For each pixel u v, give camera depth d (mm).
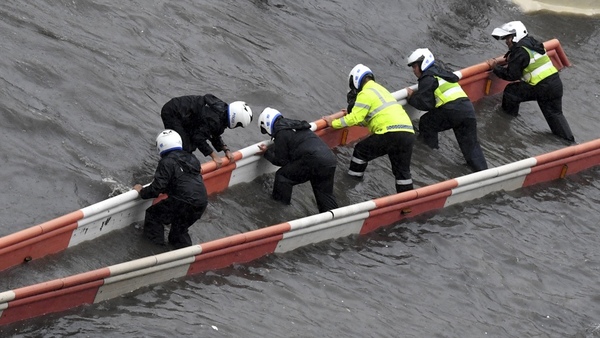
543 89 50438
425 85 45656
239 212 39906
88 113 42062
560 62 58969
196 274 35531
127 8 50562
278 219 40375
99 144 40562
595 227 45594
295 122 40062
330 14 57750
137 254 35750
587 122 54406
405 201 41844
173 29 50750
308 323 34406
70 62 44469
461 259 40719
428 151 47594
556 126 51469
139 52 47812
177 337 31734
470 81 52156
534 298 39375
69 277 31516
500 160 48438
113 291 33031
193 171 35281
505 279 40156
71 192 37438
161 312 33000
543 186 47688
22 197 36250
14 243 32656
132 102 44125
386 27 58125
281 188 40625
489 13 62500
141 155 41156
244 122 37438
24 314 30828
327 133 45406
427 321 36375
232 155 40125
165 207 35594
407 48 56781
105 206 35344
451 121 46219
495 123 51656
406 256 40188
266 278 36469
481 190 45156
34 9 47250
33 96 41469
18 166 37500
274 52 52219
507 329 37125
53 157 38719
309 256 38656
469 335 36094
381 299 37188
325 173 39688
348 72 53344
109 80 44656
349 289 37281
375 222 41312
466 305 38062
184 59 48844
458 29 59938
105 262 34844
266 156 41719
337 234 40125
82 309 32188
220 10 54344
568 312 38938
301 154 39688
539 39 61156
